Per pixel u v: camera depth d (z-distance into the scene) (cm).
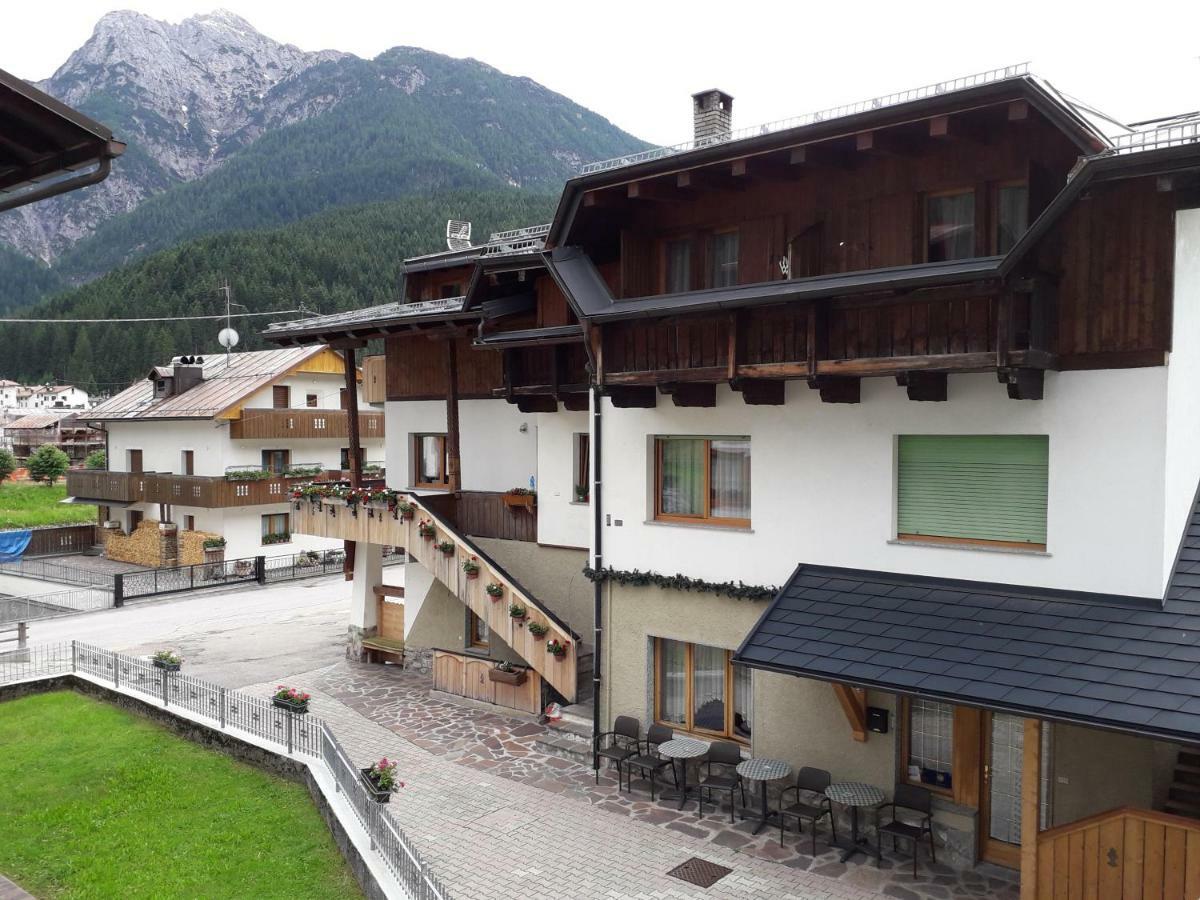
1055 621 998
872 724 1173
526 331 1598
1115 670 893
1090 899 919
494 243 2062
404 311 1973
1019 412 1066
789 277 1177
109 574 3769
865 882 1090
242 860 1148
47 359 11600
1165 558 980
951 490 1150
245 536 4022
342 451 4606
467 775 1462
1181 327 999
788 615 1159
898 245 1138
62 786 1417
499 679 1773
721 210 1305
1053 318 1027
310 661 2291
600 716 1505
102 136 793
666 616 1408
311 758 1427
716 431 1348
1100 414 1009
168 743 1623
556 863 1150
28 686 1962
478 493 1967
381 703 1883
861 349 1095
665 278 1388
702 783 1275
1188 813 972
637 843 1205
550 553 1828
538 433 1825
